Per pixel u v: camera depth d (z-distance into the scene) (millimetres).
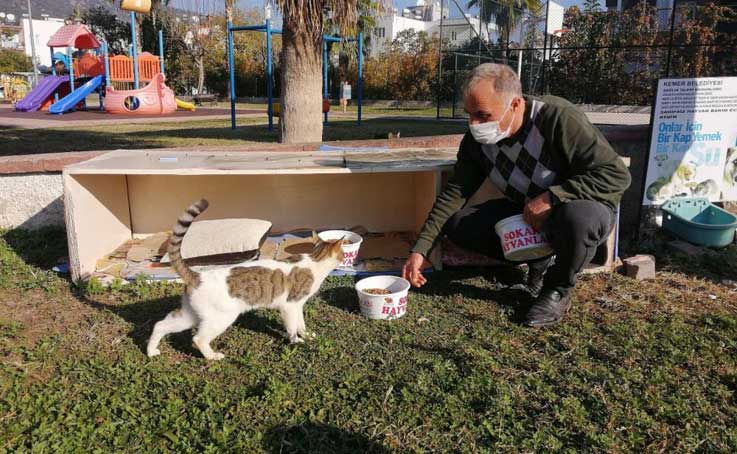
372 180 5578
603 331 3471
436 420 2582
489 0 16188
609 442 2404
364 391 2822
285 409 2678
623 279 4297
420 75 30531
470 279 4348
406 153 5344
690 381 2879
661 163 5281
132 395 2789
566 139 3303
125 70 24812
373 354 3191
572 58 17062
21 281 4242
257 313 3783
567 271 3422
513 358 3121
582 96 17281
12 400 2746
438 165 4355
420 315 3725
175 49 37781
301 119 8609
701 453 2377
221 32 36062
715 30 16375
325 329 3516
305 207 5562
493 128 3328
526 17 15922
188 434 2504
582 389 2812
